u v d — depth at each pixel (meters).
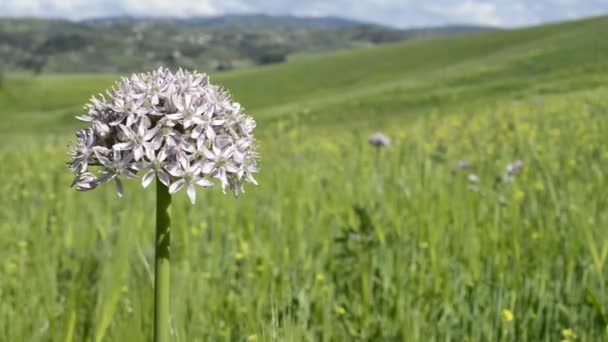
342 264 0.66
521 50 9.48
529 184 0.95
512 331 0.51
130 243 0.38
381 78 11.38
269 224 0.80
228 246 0.69
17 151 2.16
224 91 0.38
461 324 0.54
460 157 1.30
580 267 0.62
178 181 0.35
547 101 3.39
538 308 0.54
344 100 7.56
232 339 0.51
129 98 0.35
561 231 0.70
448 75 8.26
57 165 1.61
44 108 14.38
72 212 0.89
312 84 11.87
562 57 7.88
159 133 0.35
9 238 0.79
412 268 0.62
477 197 0.85
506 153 1.25
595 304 0.50
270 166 1.37
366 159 1.33
